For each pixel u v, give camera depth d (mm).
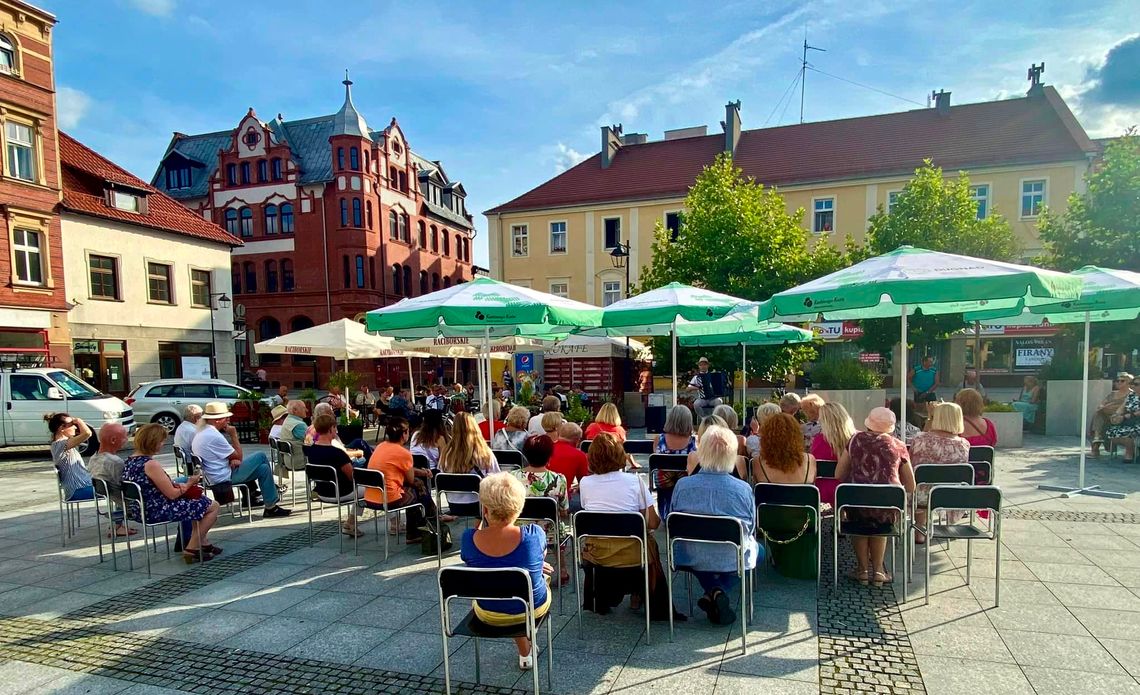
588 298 31516
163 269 24688
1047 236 14688
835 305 5496
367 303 37938
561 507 5070
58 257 20203
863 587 4793
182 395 17141
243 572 5562
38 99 19562
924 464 4992
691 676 3551
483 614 3385
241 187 38875
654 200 30328
